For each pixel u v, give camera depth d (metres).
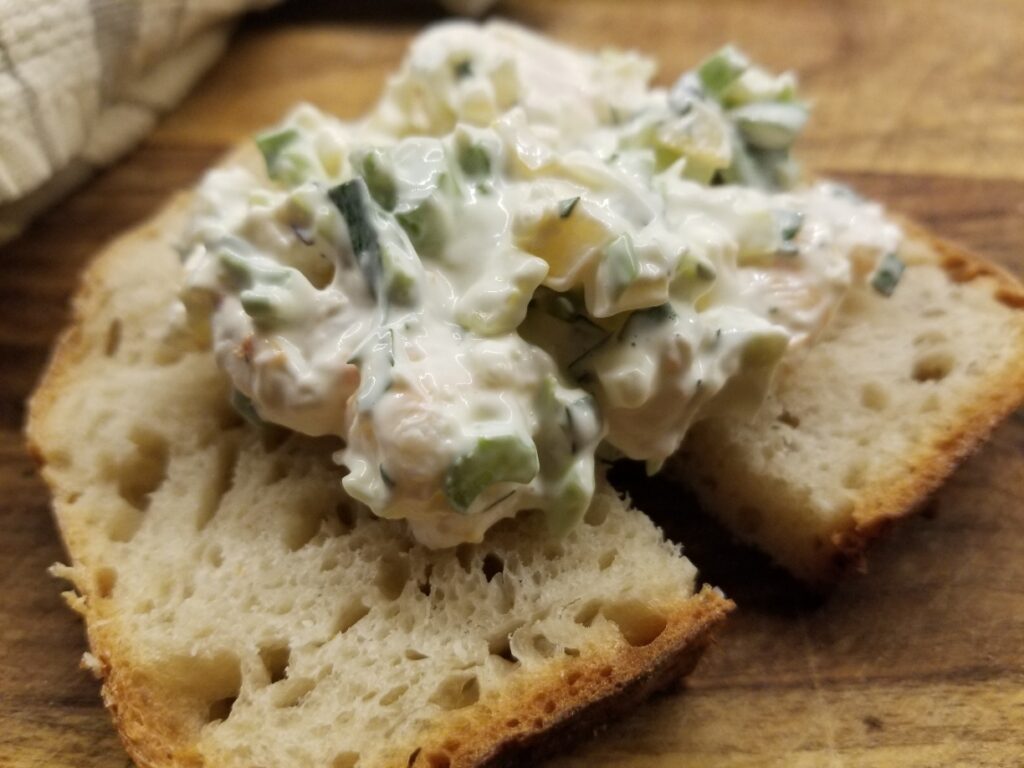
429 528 0.11
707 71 0.14
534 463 0.10
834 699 0.11
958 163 0.17
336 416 0.11
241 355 0.11
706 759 0.11
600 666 0.10
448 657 0.11
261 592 0.11
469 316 0.10
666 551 0.12
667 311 0.11
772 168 0.14
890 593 0.12
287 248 0.11
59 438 0.13
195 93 0.19
